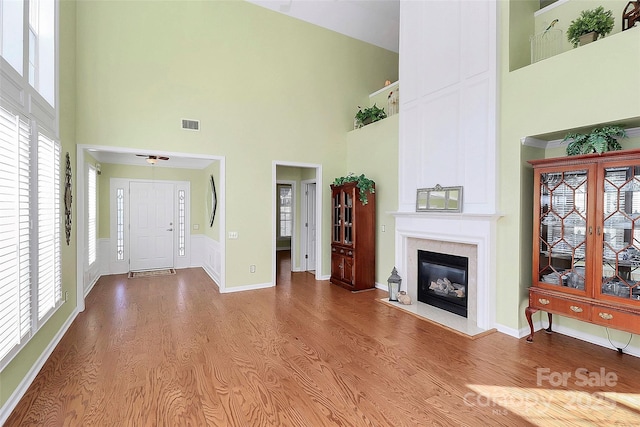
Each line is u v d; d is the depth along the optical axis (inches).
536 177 124.4
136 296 189.8
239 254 205.6
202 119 193.5
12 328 82.4
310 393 91.6
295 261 274.8
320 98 233.8
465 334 132.7
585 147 111.3
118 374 101.3
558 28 136.1
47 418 80.0
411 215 174.7
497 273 138.3
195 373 102.3
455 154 151.3
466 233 146.2
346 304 177.0
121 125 172.2
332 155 239.0
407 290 183.5
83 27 163.6
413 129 175.3
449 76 154.4
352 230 207.3
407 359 112.2
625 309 101.3
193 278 237.8
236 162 204.1
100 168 240.2
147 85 178.7
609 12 113.7
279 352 117.6
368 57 253.9
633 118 101.3
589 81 109.6
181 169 276.5
